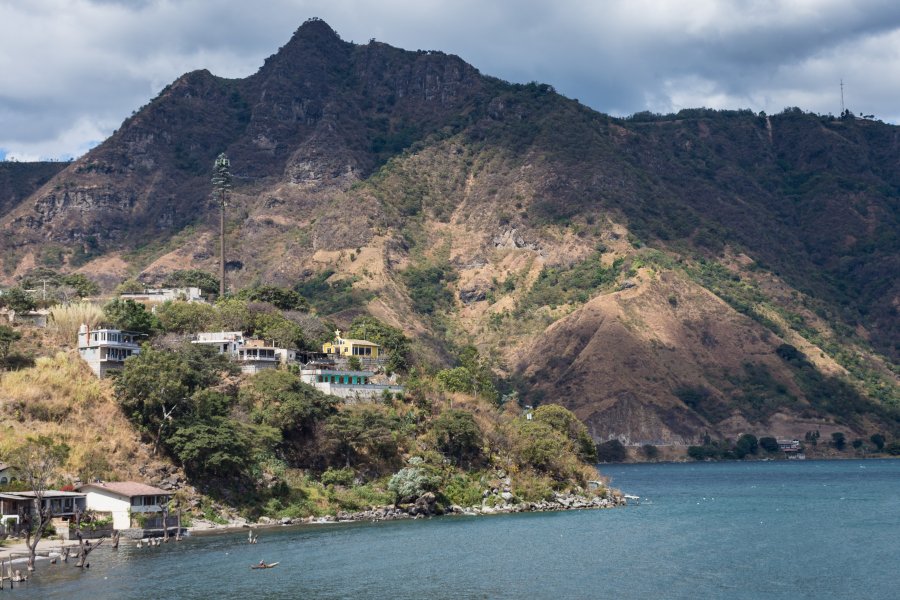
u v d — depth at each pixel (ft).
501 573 436.35
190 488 560.61
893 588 413.59
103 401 589.73
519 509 647.97
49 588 400.88
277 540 509.35
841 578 432.66
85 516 505.66
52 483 515.91
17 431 545.03
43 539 489.67
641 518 629.51
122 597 387.75
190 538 513.45
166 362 591.37
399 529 551.59
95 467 537.65
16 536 484.33
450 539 519.19
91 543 488.44
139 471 553.23
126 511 508.94
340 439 629.51
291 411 627.87
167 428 579.89
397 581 420.36
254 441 591.78
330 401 654.12
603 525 585.22
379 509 605.31
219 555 467.93
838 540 538.06
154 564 445.78
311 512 583.99
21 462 494.18
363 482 628.69
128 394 582.35
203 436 562.25
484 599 391.65
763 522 618.44
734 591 407.85
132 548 483.10
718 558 476.54
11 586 402.72
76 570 433.48
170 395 583.17
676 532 562.25
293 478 607.78
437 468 645.92
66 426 561.43
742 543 523.70
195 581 415.23
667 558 474.90
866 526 601.21
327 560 459.32
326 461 630.74
